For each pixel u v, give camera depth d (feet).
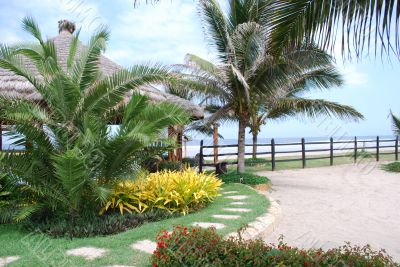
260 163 60.70
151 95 31.07
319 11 10.82
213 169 52.54
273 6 11.43
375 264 10.93
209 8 36.81
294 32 11.53
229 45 36.29
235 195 29.81
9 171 18.75
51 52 19.71
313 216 25.11
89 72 20.85
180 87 36.65
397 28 9.52
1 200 22.08
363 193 34.65
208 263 11.76
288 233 20.65
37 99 23.95
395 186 39.19
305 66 34.83
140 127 18.76
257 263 11.28
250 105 38.83
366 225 22.76
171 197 22.99
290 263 11.03
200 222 20.22
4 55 18.80
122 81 20.17
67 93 19.34
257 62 32.86
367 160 68.33
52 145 19.52
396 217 24.98
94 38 20.65
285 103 41.68
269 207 24.94
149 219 21.11
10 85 25.96
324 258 11.02
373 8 9.77
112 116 21.86
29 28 19.58
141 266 13.70
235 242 12.78
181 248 12.46
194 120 39.27
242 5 36.91
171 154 42.68
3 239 17.48
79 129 19.61
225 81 37.78
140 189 23.29
